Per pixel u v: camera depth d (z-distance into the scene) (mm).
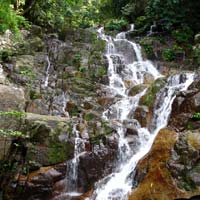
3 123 7535
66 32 12969
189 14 13133
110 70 11094
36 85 9906
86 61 11180
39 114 8727
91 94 10055
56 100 9531
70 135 7836
